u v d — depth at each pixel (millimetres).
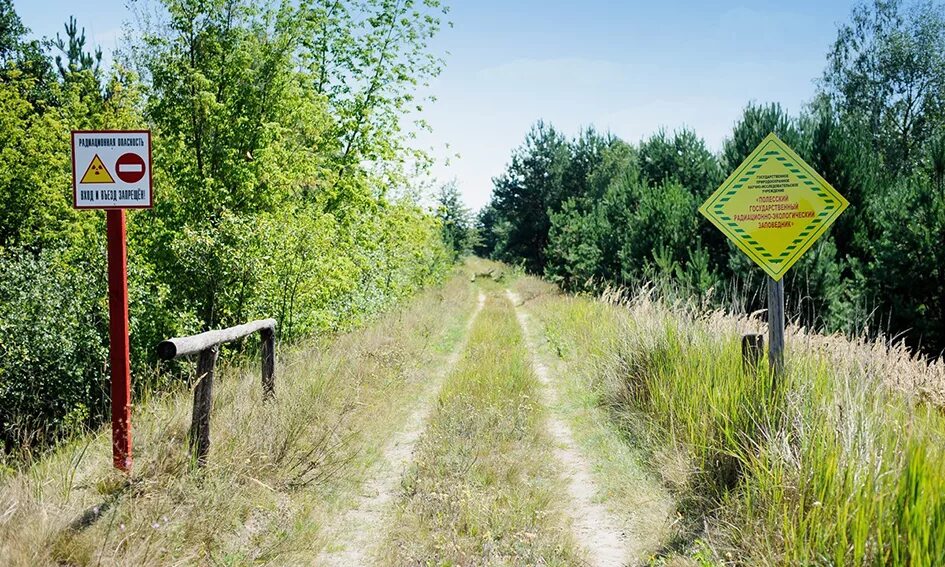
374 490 5504
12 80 19062
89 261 10461
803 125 17234
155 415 5414
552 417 8156
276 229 11688
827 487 3953
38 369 9008
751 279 14180
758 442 5016
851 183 14977
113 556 3588
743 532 4203
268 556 4082
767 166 5391
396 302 19344
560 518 4973
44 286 9562
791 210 5340
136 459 4930
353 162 17375
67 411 8891
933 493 3361
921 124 34812
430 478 5562
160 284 11117
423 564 4141
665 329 8344
